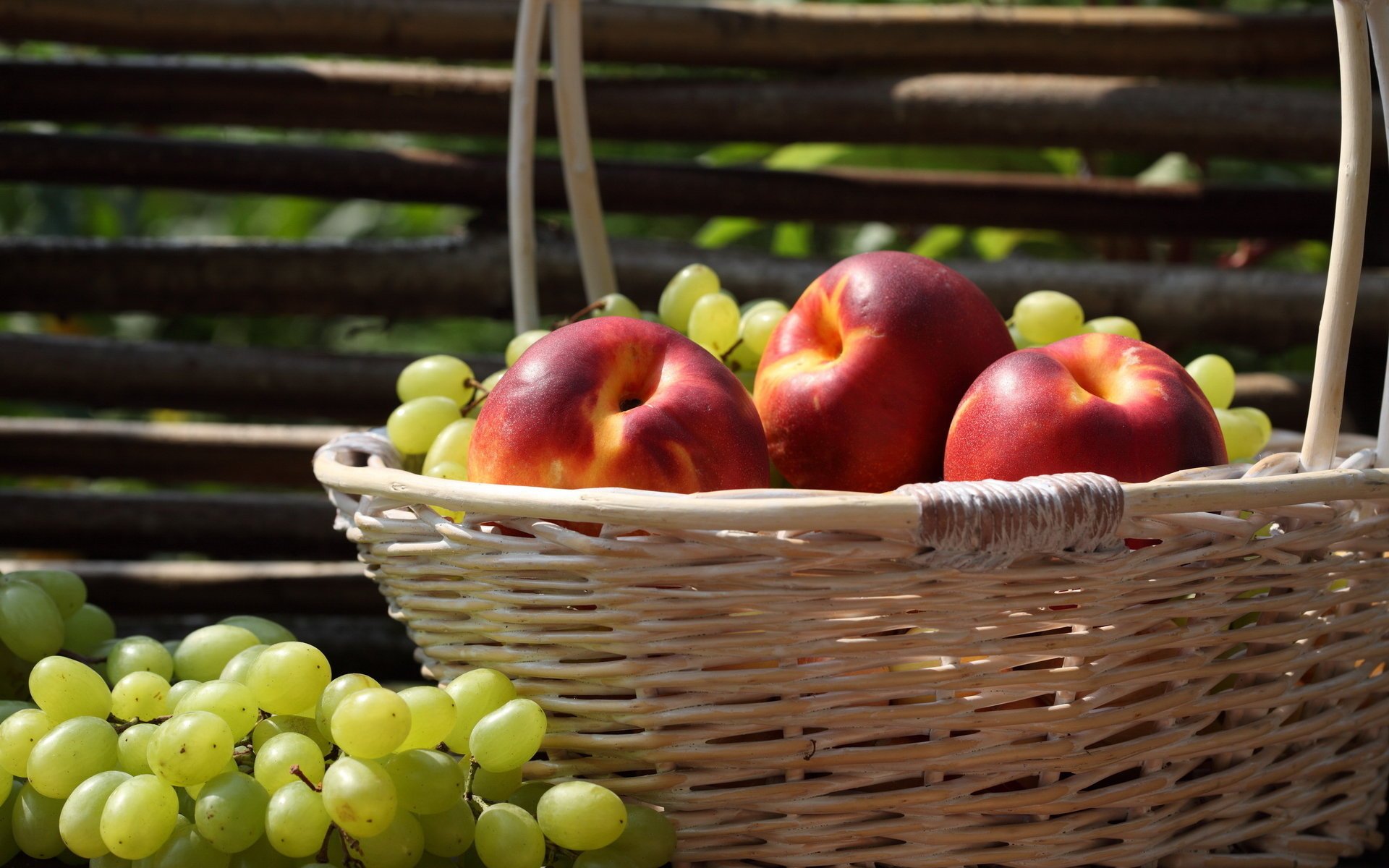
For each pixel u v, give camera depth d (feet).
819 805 3.78
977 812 3.79
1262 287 5.01
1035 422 3.83
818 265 5.17
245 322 8.65
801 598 3.72
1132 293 5.09
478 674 3.84
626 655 3.77
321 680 3.86
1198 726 3.82
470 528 3.80
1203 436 3.84
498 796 3.84
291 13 4.91
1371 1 3.78
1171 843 3.84
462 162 5.15
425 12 4.96
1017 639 3.75
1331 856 3.92
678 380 3.88
